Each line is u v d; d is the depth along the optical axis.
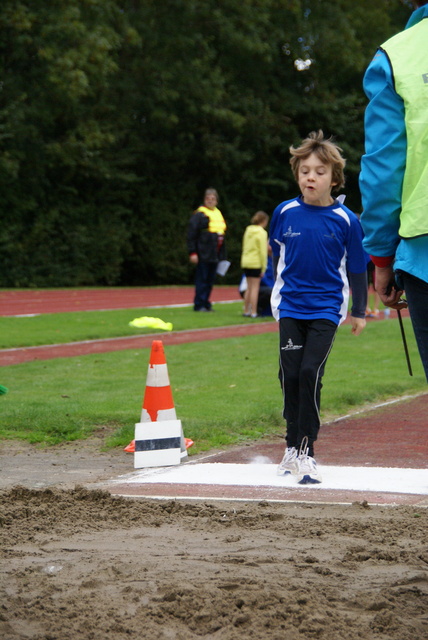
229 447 8.94
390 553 4.97
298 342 7.43
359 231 7.45
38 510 6.12
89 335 19.02
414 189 3.82
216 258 25.42
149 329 20.55
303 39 51.09
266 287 24.09
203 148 50.44
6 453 8.67
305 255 7.38
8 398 11.05
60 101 42.53
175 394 11.50
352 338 18.55
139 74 47.22
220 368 14.01
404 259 3.84
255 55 49.59
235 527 5.72
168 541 5.35
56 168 45.38
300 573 4.64
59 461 8.35
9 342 17.50
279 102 51.72
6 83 41.59
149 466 8.06
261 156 52.69
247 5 47.38
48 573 4.68
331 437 9.39
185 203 51.06
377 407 11.20
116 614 4.05
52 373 13.48
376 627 3.88
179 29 47.44
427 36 3.92
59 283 45.31
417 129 3.78
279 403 10.77
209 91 47.12
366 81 4.04
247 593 4.25
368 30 55.59
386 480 7.32
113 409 10.30
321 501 6.56
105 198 47.97
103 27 42.47
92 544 5.29
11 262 43.75
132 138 48.28
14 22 39.88
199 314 24.58
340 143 53.66
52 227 45.25
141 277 51.19
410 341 17.95
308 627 3.86
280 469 7.53
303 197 7.55
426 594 4.31
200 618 3.98
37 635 3.80
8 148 42.22
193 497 6.75
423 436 9.40
